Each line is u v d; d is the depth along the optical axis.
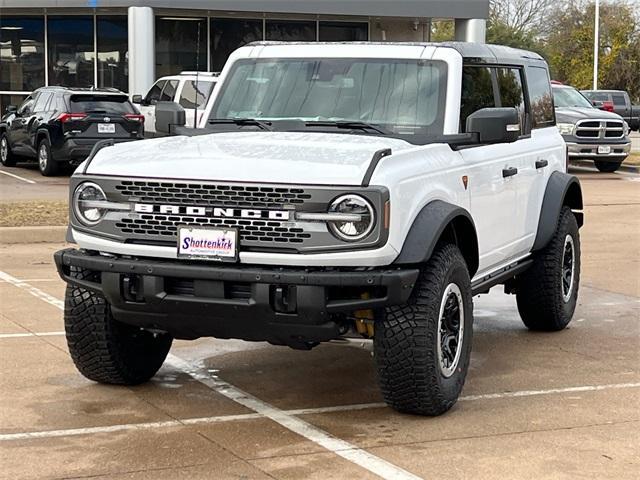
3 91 28.38
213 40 28.33
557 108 25.14
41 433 5.65
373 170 5.52
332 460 5.23
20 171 22.30
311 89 7.03
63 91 20.86
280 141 6.27
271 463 5.19
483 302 9.90
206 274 5.55
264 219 5.54
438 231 5.74
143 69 25.56
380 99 6.83
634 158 28.81
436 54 6.88
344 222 5.45
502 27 62.09
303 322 5.52
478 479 4.98
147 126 23.02
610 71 70.75
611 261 12.24
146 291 5.72
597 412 6.15
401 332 5.69
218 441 5.54
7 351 7.49
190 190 5.66
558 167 8.57
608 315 9.20
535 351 7.79
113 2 25.50
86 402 6.27
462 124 6.80
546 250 8.20
